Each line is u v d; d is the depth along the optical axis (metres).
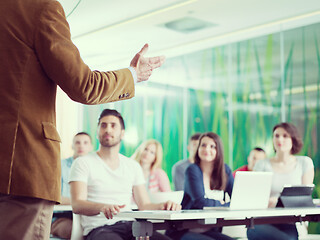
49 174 1.26
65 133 8.81
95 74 1.32
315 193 6.22
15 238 1.23
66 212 4.15
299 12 6.26
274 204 3.71
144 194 3.34
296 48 6.71
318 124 6.39
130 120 8.77
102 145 3.24
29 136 1.24
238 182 2.88
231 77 7.49
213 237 3.39
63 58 1.25
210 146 3.63
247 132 7.20
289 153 4.27
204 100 7.82
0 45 1.27
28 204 1.25
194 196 3.52
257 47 7.18
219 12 6.25
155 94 8.49
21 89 1.25
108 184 3.19
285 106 6.77
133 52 8.12
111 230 2.96
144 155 5.44
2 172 1.22
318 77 6.46
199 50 7.95
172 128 8.21
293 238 3.62
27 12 1.28
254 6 6.05
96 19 6.56
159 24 6.74
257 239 3.72
